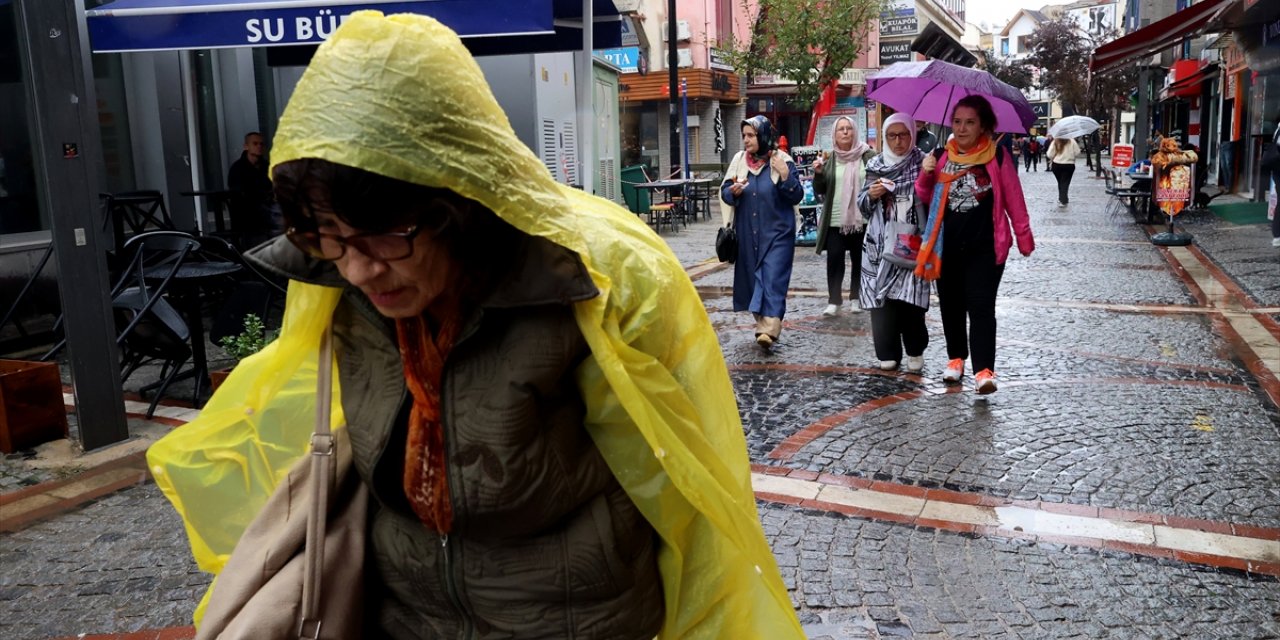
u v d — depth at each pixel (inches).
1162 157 553.6
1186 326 326.6
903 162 251.4
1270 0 445.4
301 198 49.6
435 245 52.6
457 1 204.7
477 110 50.5
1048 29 2217.0
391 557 63.2
